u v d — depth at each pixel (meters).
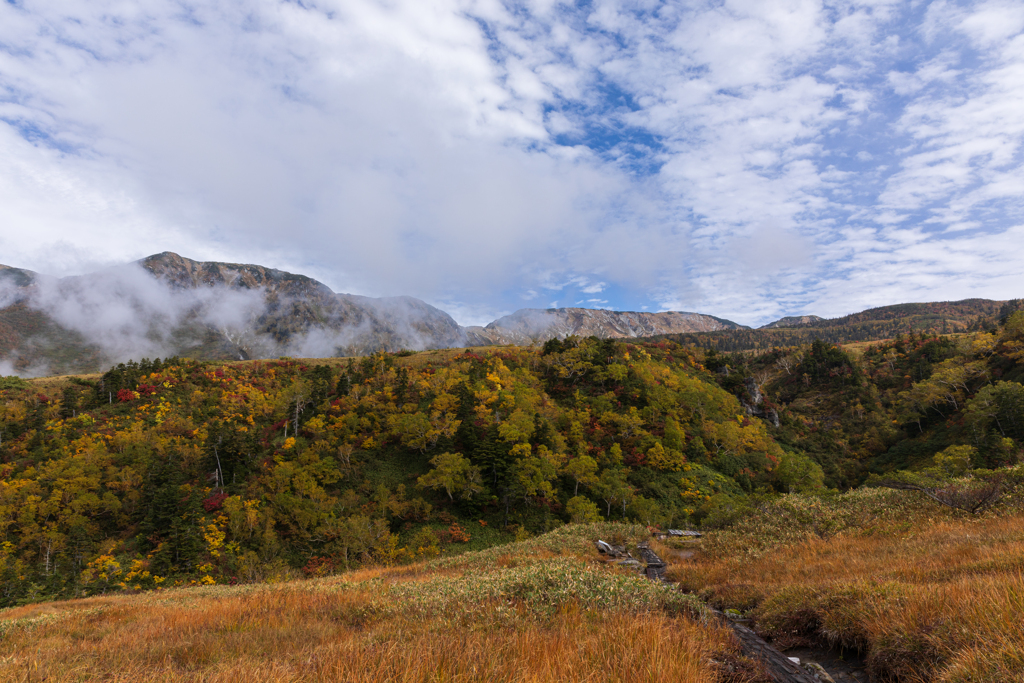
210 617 12.44
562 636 6.93
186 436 96.75
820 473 85.44
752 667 7.11
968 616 5.93
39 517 67.94
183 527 63.16
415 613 10.29
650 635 6.85
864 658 7.12
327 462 75.94
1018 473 19.92
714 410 105.12
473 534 64.12
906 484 21.62
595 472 75.25
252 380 143.25
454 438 83.31
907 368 143.12
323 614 11.91
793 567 13.56
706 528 29.16
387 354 170.38
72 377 165.12
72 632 11.32
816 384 159.38
